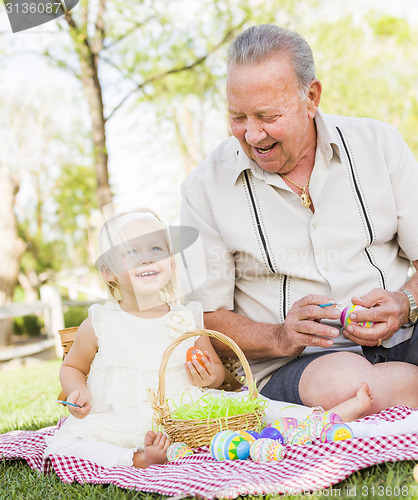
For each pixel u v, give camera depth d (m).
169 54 10.91
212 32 10.93
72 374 2.63
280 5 10.96
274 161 2.58
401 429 2.12
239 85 2.43
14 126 18.53
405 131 15.75
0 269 14.16
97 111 9.70
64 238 23.34
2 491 2.20
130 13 10.39
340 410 2.27
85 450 2.35
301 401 2.46
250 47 2.44
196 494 1.74
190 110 14.70
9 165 15.56
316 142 2.68
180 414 2.32
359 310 2.47
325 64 13.09
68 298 17.62
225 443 2.12
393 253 2.82
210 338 2.79
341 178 2.69
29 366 9.54
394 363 2.45
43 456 2.44
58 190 21.72
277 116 2.45
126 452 2.32
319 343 2.43
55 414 4.20
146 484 1.95
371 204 2.70
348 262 2.70
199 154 15.79
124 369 2.56
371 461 1.83
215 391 2.61
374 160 2.72
